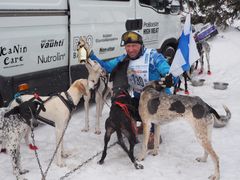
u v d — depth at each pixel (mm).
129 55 4355
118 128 3906
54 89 5039
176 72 4246
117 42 6082
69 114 3949
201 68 8414
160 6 7090
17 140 3594
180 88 6891
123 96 4004
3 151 4262
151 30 6855
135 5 6367
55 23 4895
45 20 4738
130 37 4250
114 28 5961
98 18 5598
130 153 3975
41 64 4812
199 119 3711
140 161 4160
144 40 6695
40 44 4738
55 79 5031
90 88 4129
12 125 3514
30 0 4512
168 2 7285
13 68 4445
